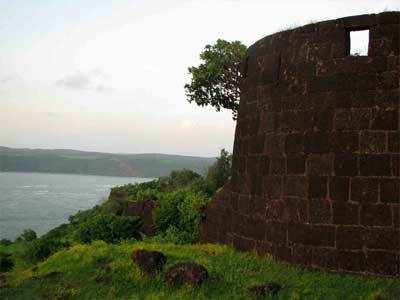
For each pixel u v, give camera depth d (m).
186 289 10.98
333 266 11.76
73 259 14.11
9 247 27.25
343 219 11.84
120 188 31.41
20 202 117.56
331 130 12.32
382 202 11.50
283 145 13.17
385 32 12.02
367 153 11.80
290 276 11.55
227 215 16.11
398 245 11.20
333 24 12.69
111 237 19.41
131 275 12.00
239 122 15.80
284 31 13.80
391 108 11.72
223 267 12.39
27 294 12.05
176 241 18.28
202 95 27.58
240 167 15.21
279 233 12.88
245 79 15.70
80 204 115.50
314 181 12.37
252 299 10.29
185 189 22.62
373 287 10.59
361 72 12.15
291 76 13.31
